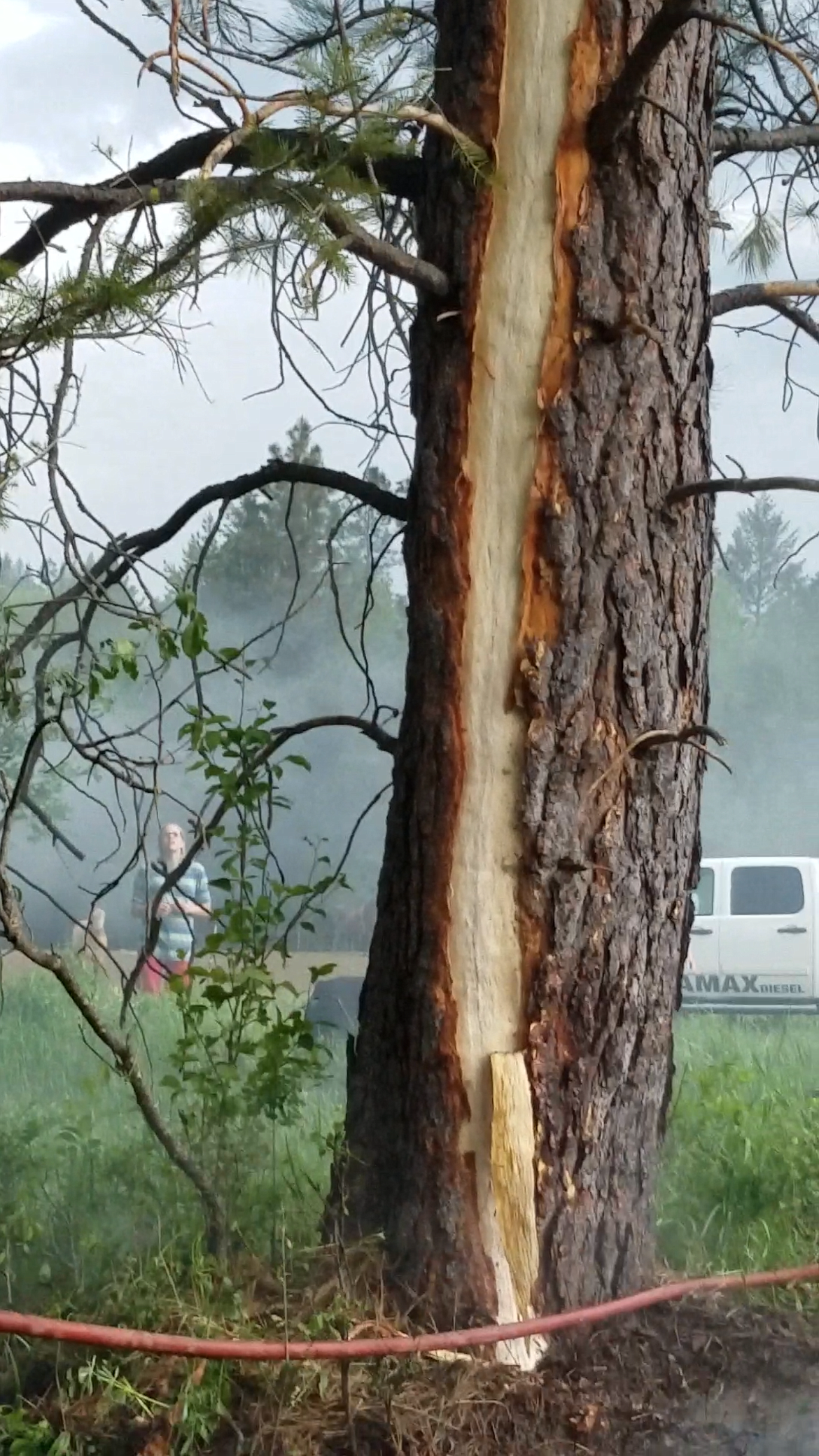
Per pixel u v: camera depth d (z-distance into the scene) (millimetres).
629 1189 3701
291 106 3111
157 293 3035
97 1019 3580
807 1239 4285
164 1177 4156
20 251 3986
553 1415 3299
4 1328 2854
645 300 3613
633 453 3604
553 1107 3551
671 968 3785
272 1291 3600
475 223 3568
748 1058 7770
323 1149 3783
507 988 3555
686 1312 3709
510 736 3559
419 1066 3588
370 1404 3225
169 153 3809
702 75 3771
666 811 3686
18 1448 3078
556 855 3555
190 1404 3117
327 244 3021
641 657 3619
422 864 3611
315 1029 6020
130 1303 3547
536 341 3564
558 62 3557
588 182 3574
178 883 5137
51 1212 4047
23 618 4457
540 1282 3525
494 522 3566
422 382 3672
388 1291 3527
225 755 4008
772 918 15000
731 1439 3295
